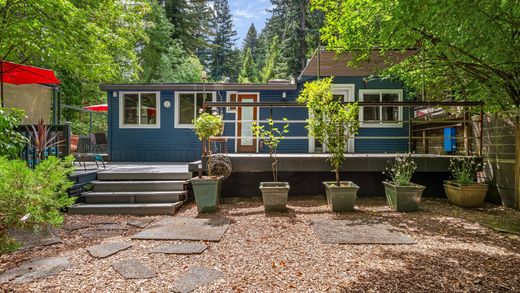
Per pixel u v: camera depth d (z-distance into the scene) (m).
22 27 7.71
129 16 11.65
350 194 5.16
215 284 2.53
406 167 5.95
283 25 29.73
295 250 3.34
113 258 3.14
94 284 2.54
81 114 17.41
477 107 6.29
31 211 2.56
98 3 9.54
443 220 4.61
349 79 9.84
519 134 5.24
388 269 2.81
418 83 7.59
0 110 4.04
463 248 3.38
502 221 4.52
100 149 8.59
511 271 2.75
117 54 12.16
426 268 2.82
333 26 7.20
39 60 9.40
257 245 3.51
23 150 5.37
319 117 5.46
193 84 9.70
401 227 4.21
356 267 2.86
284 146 9.82
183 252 3.27
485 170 6.07
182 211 5.38
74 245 3.57
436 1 3.04
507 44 4.19
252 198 6.31
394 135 9.79
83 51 9.06
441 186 6.45
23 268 2.87
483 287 2.45
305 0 23.44
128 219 4.85
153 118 10.15
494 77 5.19
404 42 4.32
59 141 5.83
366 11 6.09
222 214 5.09
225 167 5.93
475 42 4.28
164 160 10.06
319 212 5.15
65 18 7.76
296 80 10.16
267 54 34.44
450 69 6.41
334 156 5.47
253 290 2.42
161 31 20.70
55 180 2.78
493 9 3.50
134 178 6.12
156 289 2.45
